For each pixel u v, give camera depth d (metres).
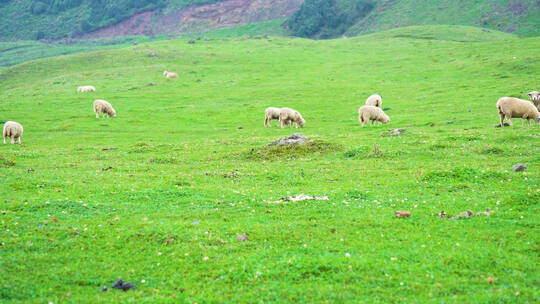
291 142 30.47
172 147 35.16
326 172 23.41
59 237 13.04
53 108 66.44
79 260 11.58
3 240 12.62
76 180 21.31
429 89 67.88
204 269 11.00
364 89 74.06
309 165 25.48
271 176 22.39
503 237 12.35
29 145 39.00
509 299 8.87
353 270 10.51
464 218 14.20
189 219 14.93
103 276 10.77
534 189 16.89
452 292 9.41
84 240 12.88
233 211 15.87
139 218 14.99
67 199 16.92
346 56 124.19
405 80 80.12
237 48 147.75
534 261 10.70
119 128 50.94
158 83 92.25
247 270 10.68
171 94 79.12
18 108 65.56
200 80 95.44
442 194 17.66
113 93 81.88
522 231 12.66
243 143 36.44
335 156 27.94
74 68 121.44
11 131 39.06
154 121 55.69
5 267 10.95
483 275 10.12
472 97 57.00
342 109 59.56
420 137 32.53
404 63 100.12
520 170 20.55
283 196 18.09
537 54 80.75
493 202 15.72
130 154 32.66
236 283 10.19
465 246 11.80
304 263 10.81
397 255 11.34
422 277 10.09
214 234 13.21
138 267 11.25
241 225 14.06
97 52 137.38
